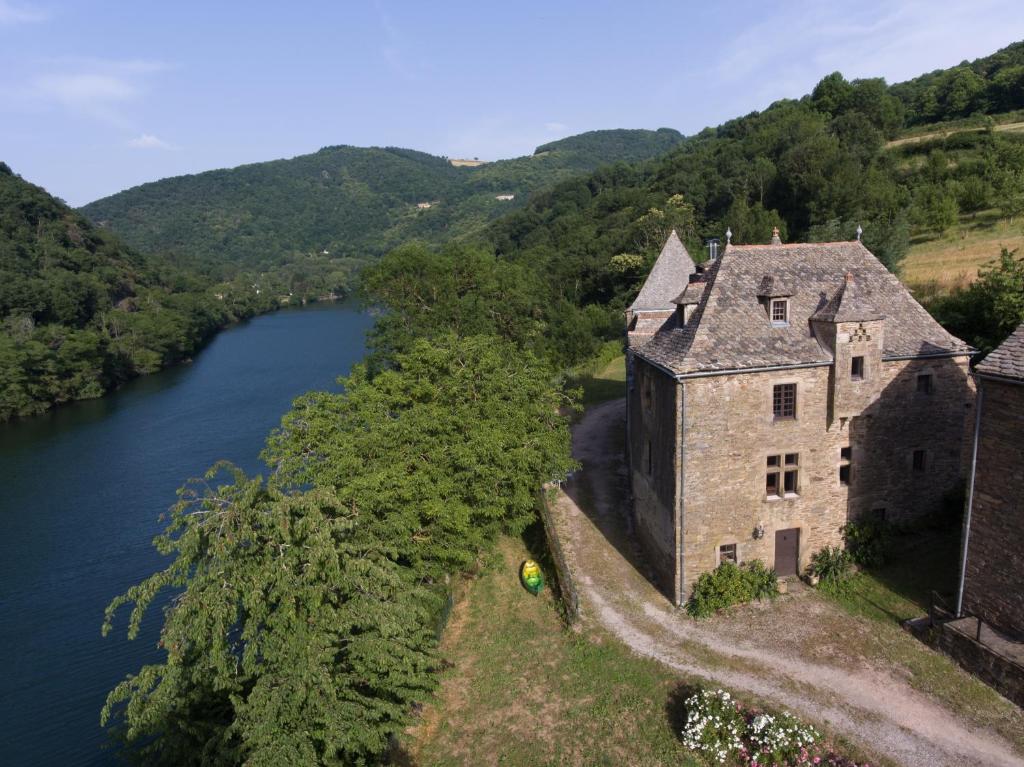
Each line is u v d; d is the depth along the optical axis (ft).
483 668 79.92
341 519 59.47
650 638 80.53
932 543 88.89
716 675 72.33
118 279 422.82
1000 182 224.53
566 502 124.77
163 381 311.68
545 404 110.83
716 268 92.38
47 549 137.49
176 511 56.95
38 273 361.71
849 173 269.44
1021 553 63.93
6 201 411.54
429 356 103.91
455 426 90.99
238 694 59.82
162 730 58.85
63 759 82.28
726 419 81.46
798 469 84.84
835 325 80.43
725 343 82.17
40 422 244.42
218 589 51.47
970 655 67.56
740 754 60.80
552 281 357.00
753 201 330.34
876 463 87.35
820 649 74.54
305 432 88.28
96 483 172.76
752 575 84.12
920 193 239.91
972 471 68.49
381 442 82.69
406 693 62.03
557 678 76.07
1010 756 57.82
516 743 67.31
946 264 189.78
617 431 168.14
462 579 101.14
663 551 90.79
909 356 84.94
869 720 63.52
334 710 53.11
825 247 94.89
